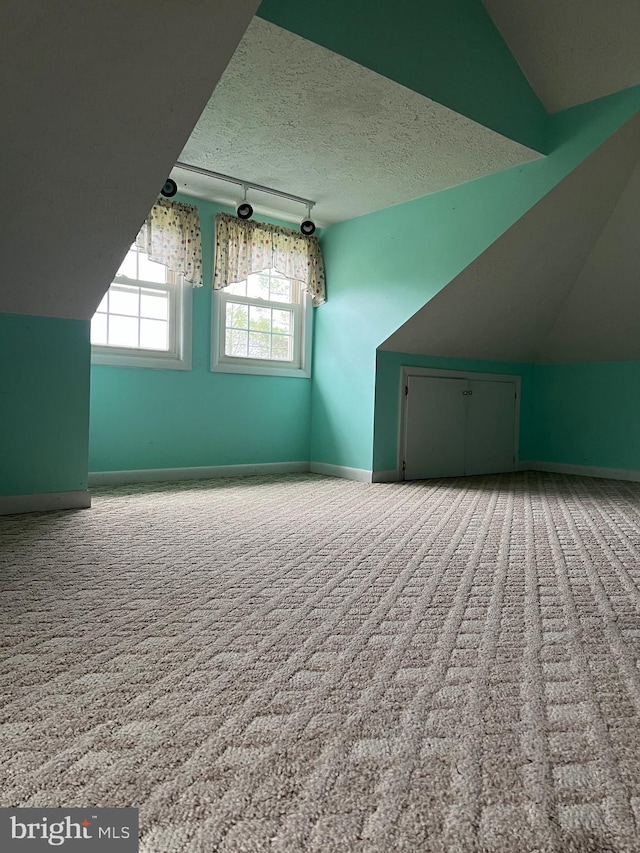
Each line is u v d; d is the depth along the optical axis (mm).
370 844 884
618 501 4246
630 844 895
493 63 3398
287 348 5578
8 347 3242
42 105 2273
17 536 2830
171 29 2160
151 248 4492
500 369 6027
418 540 2938
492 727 1221
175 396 4848
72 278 3180
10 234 2795
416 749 1134
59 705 1278
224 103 3129
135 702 1296
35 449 3389
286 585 2162
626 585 2236
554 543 2920
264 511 3619
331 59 2701
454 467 5684
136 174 2697
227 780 1026
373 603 1987
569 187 3898
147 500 3924
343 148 3723
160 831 901
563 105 3705
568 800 992
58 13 1994
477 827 923
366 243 5125
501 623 1822
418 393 5352
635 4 3002
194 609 1889
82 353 3498
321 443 5602
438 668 1497
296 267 5328
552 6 3170
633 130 3586
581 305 5320
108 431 4535
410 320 4797
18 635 1654
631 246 4551
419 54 2996
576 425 6023
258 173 4180
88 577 2199
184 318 4828
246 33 2504
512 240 4262
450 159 3889
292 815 941
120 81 2281
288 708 1282
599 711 1294
